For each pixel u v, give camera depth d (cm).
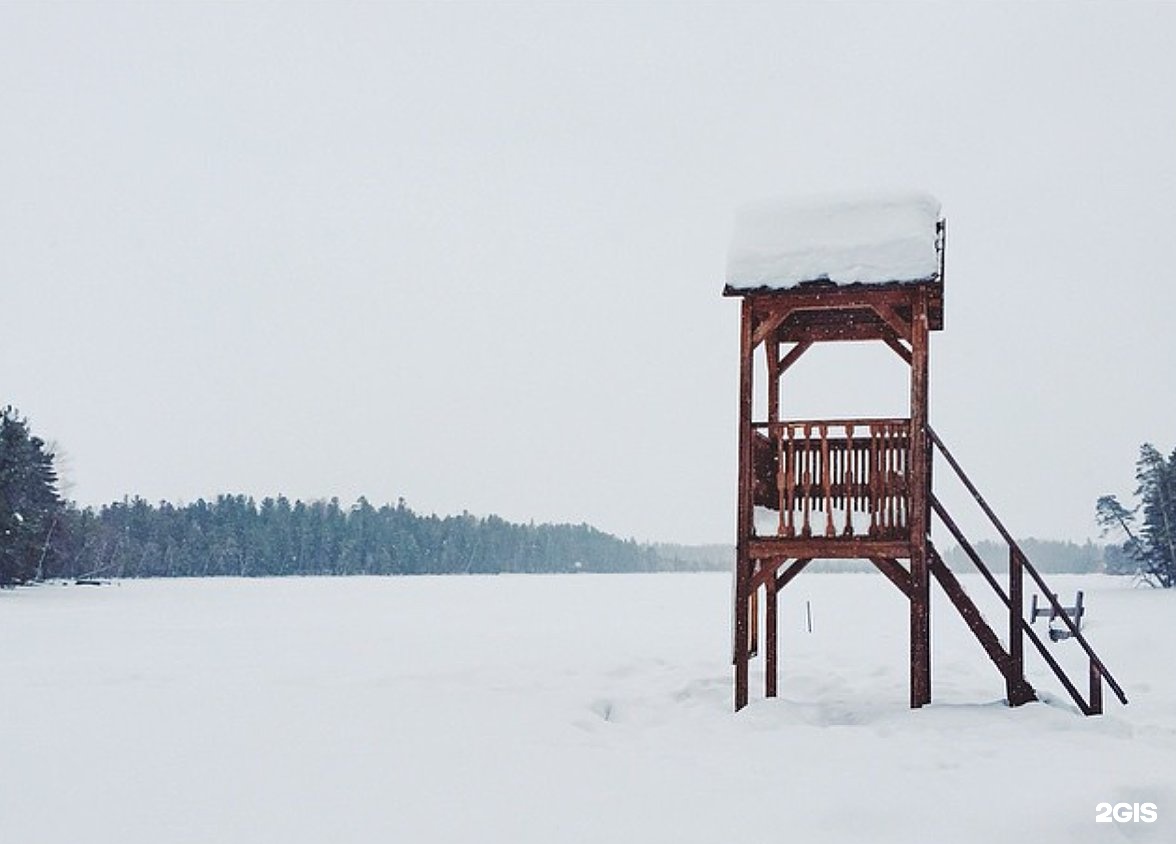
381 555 12375
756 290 1151
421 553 13262
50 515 6094
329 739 976
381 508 13812
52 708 1161
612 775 833
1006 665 1137
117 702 1205
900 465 1138
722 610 3384
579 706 1187
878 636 2178
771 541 1152
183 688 1328
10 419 5700
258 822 686
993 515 1153
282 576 11119
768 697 1239
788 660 1684
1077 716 1059
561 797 759
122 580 8131
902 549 1123
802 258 1151
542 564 15512
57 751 912
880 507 1134
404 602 4097
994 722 1032
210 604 3925
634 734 1048
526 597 4647
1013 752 906
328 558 11875
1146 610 3041
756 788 785
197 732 1009
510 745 955
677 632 2319
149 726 1041
